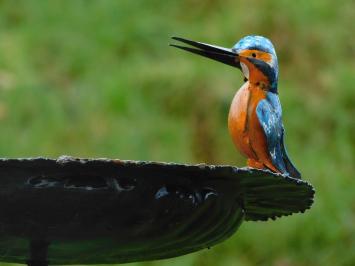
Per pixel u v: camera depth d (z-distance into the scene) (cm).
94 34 1492
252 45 526
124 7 1532
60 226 459
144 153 1280
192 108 1329
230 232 518
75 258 505
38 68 1427
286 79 1413
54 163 441
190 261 1164
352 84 1395
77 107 1353
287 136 1327
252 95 521
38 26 1506
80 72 1426
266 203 524
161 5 1544
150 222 470
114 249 490
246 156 526
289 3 1495
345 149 1330
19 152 1277
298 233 1212
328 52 1455
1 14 1541
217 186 479
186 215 474
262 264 1189
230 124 527
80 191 450
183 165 457
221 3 1527
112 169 450
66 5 1543
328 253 1202
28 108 1344
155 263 1142
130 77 1386
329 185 1267
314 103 1370
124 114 1338
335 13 1510
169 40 1473
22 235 466
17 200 449
